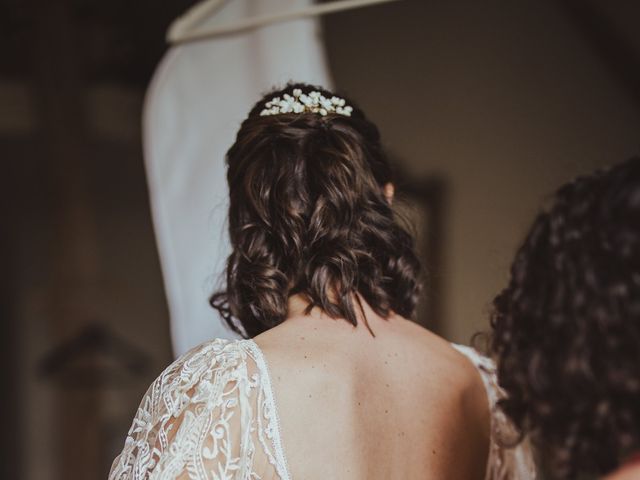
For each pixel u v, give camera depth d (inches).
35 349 265.4
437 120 105.4
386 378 55.3
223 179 95.2
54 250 242.5
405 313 60.2
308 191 56.4
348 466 52.1
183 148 96.8
